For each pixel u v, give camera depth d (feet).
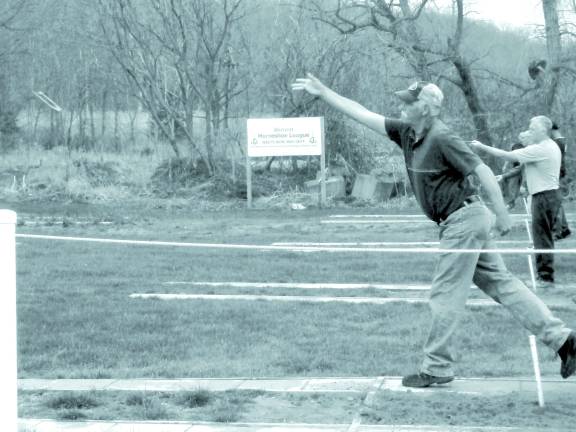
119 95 162.50
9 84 156.25
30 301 44.37
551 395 25.55
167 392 26.61
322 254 65.46
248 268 57.36
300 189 124.06
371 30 117.70
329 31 130.00
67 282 51.34
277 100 135.64
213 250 68.49
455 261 25.86
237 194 121.90
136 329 37.47
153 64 130.93
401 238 73.82
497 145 102.06
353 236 76.43
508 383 27.04
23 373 30.07
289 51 130.82
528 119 98.37
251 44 138.31
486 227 26.04
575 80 96.58
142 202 117.19
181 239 76.07
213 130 132.77
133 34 129.29
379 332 36.32
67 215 100.01
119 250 68.64
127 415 24.23
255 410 24.52
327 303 43.47
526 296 25.88
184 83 134.31
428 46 107.96
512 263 58.03
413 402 24.81
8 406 15.90
